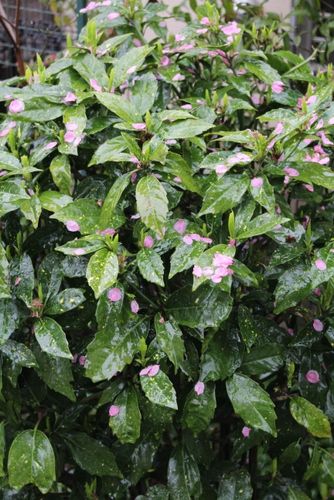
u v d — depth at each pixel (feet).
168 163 4.99
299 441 5.81
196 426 5.30
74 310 5.41
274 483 5.89
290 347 5.56
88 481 5.97
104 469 5.51
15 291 5.11
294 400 5.46
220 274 4.66
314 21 8.49
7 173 5.25
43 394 5.64
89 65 5.52
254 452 6.03
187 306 5.13
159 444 5.84
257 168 5.06
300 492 5.78
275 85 5.88
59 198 5.06
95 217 5.03
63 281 5.67
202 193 5.17
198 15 6.48
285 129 5.02
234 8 8.20
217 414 6.15
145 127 5.08
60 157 5.24
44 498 5.84
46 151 5.27
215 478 5.89
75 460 5.56
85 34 5.90
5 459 5.54
